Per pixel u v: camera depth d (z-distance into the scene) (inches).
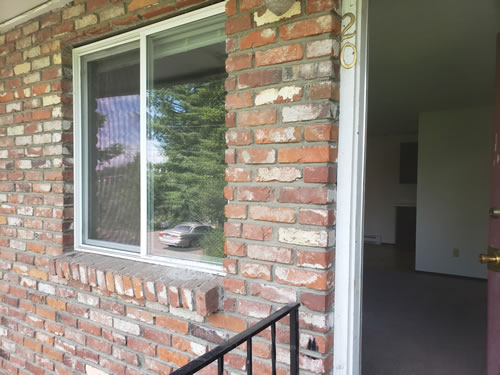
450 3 73.5
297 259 49.7
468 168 175.0
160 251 71.8
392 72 118.3
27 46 86.4
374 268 198.1
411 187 269.1
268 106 52.0
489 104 166.6
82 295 76.0
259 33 52.6
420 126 186.2
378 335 106.8
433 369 86.7
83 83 83.4
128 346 69.2
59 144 80.7
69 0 77.3
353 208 49.8
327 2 47.6
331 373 50.7
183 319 61.9
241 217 54.4
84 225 83.8
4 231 93.3
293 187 50.2
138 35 73.4
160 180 71.8
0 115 93.4
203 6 63.8
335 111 49.0
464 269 176.6
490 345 58.5
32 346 86.6
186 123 68.8
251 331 37.6
